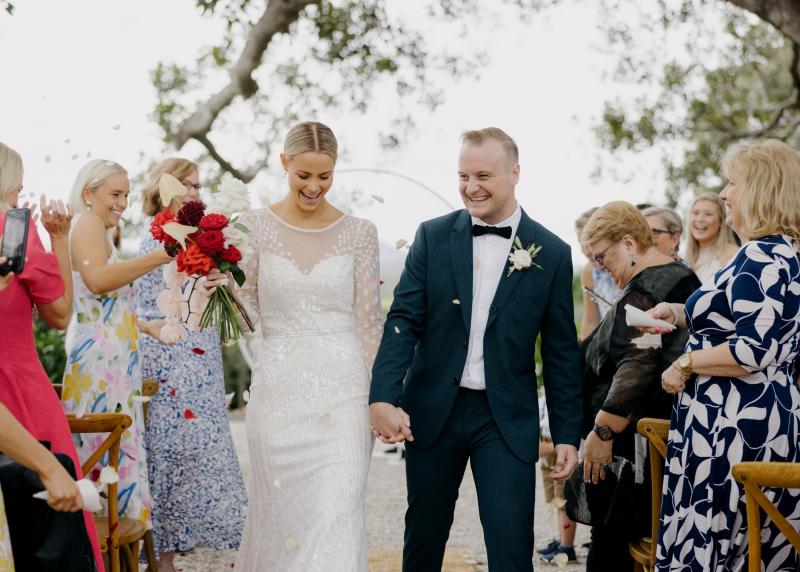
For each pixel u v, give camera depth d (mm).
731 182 2879
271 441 3141
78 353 3863
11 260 2525
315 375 3145
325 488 3037
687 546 2793
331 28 9742
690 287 3414
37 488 2225
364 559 2973
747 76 13141
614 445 3338
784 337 2715
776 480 2375
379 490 6555
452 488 3221
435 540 3240
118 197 3850
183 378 4371
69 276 3156
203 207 3133
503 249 3205
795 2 7551
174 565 4656
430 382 3189
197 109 10477
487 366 3125
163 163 4395
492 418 3143
